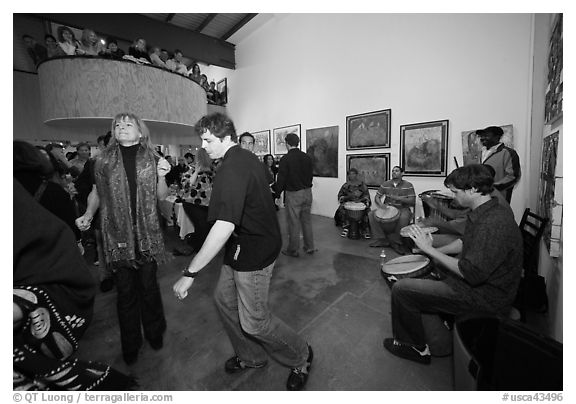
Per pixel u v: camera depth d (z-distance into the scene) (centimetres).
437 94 374
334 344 166
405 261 183
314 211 583
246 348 140
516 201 307
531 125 260
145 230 144
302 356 133
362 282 252
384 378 140
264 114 691
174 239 408
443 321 155
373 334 175
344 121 500
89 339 176
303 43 562
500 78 318
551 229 154
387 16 417
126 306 148
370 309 205
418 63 389
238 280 114
